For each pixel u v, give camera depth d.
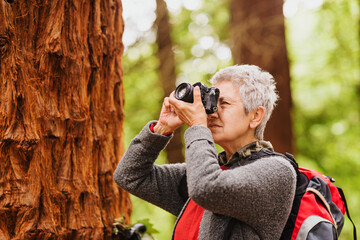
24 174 1.44
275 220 1.36
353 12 6.74
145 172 1.69
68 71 1.59
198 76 7.82
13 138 1.41
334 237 1.37
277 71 5.20
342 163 8.62
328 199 1.47
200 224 1.46
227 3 7.44
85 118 1.63
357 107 8.94
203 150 1.37
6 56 1.43
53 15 1.55
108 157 1.77
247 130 1.54
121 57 1.94
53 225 1.48
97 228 1.64
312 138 8.95
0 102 1.42
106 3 1.80
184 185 1.73
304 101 9.09
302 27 8.25
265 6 5.32
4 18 1.42
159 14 6.89
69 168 1.58
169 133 1.67
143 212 7.25
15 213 1.41
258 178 1.33
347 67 7.34
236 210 1.31
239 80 1.53
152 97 7.71
